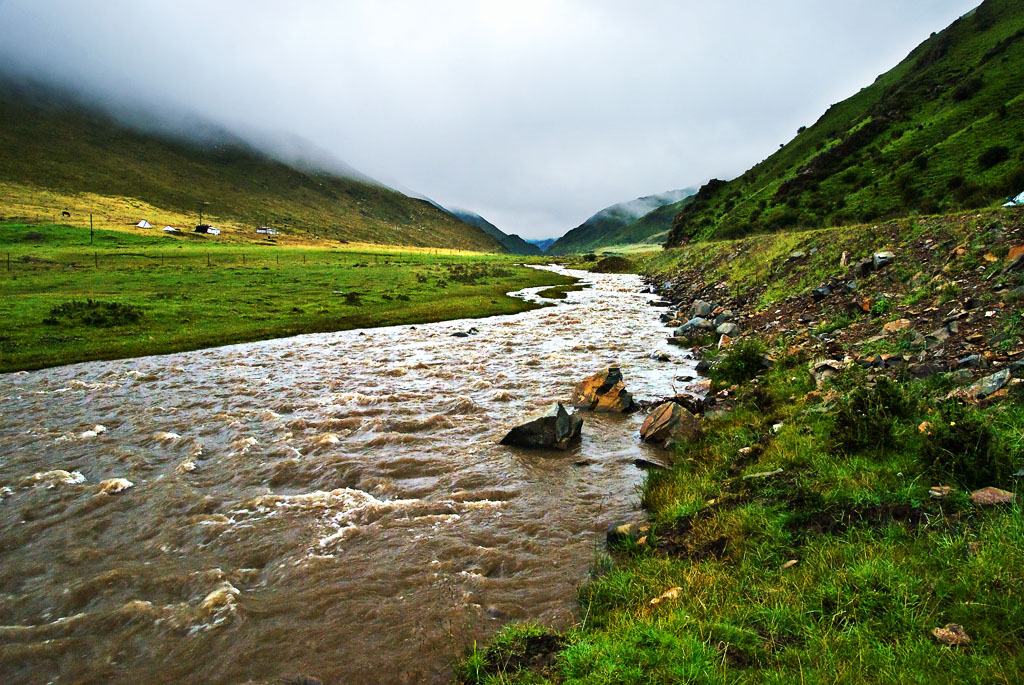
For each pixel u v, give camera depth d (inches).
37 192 7509.8
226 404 697.6
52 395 748.0
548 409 540.1
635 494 409.7
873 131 3964.1
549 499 404.8
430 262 4813.0
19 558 329.4
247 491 430.9
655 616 220.7
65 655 244.5
